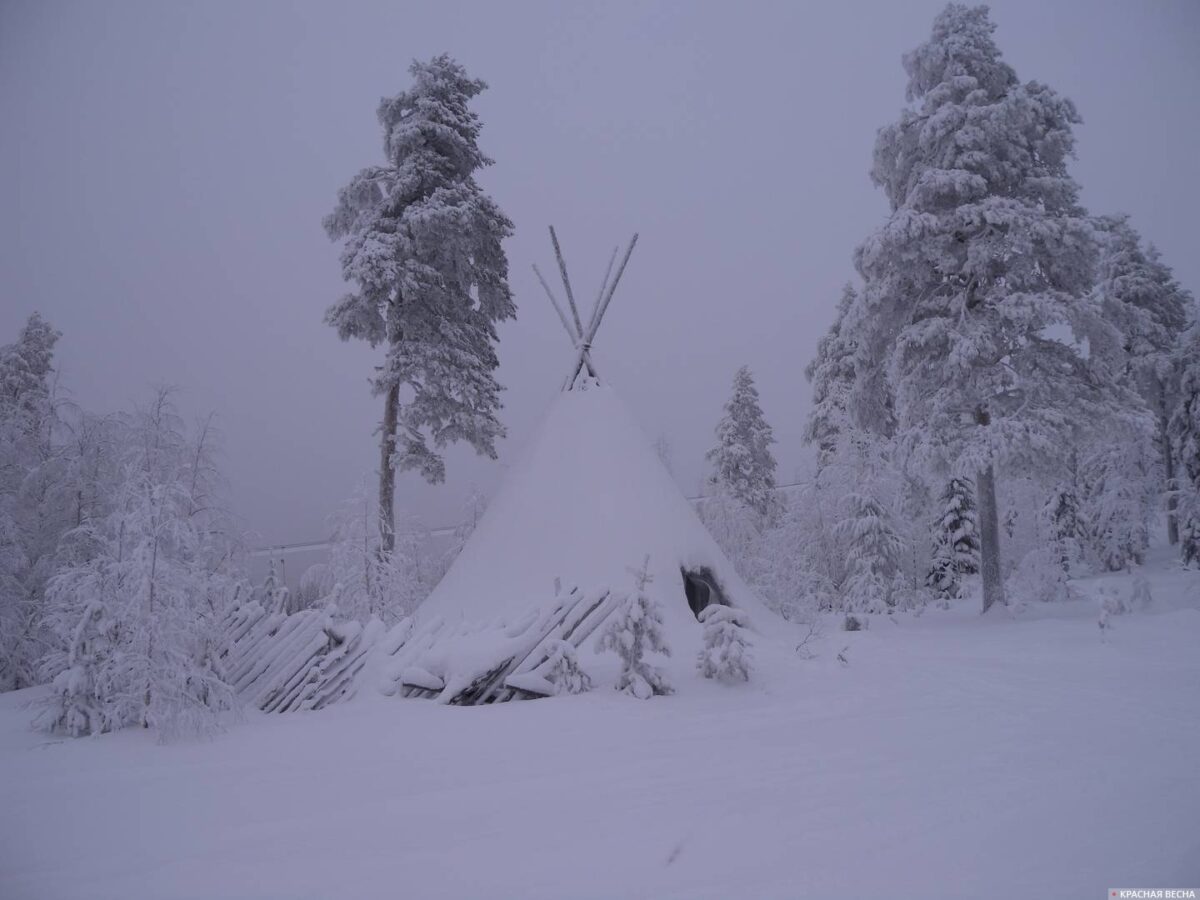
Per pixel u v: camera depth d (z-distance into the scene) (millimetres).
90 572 7688
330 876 3439
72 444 15516
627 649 8172
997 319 16562
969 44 17516
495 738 6371
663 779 4852
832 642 12258
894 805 4145
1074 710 6699
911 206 17109
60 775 5598
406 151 20766
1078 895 2979
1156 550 33094
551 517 14164
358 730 7012
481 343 22047
